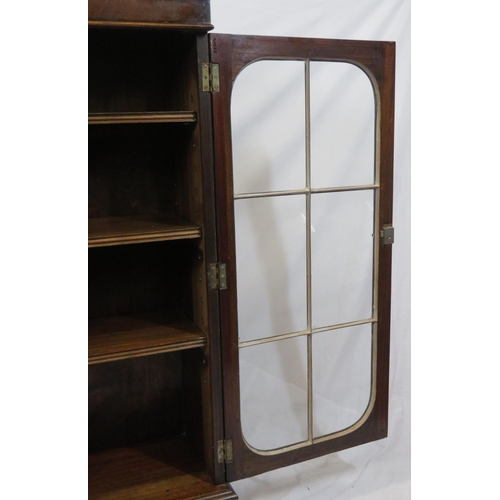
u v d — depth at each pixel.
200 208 1.50
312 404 1.77
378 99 1.69
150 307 1.81
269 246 1.63
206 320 1.55
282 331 1.70
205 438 1.68
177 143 1.67
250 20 1.91
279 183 1.62
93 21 1.30
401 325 2.35
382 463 2.02
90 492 1.61
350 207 1.73
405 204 2.27
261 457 1.69
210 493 1.60
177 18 1.37
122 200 1.73
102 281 1.75
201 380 1.67
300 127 1.61
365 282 1.80
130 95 1.69
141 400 1.86
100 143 1.68
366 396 1.86
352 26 2.03
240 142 1.54
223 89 1.45
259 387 1.69
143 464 1.75
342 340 1.79
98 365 1.79
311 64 1.59
